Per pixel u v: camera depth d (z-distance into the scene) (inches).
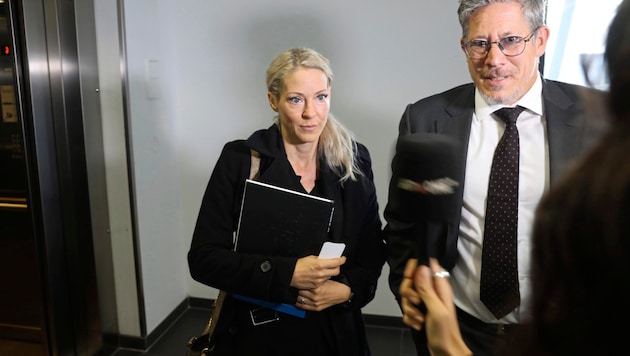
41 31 79.0
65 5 81.7
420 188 38.0
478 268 48.6
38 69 78.7
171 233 106.8
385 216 50.2
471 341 49.9
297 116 49.8
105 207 93.8
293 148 53.2
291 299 48.9
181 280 112.2
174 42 103.0
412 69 92.8
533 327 18.7
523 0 44.9
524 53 45.6
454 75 91.5
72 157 85.6
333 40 94.9
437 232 39.0
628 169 15.6
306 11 95.1
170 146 104.4
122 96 88.9
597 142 17.2
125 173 91.8
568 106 46.2
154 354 97.2
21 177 80.8
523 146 47.8
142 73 92.7
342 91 96.2
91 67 87.9
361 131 97.1
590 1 76.8
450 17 89.3
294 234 49.5
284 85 49.8
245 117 103.1
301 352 52.6
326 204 49.3
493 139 49.3
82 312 90.7
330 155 53.4
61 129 83.4
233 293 51.3
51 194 82.9
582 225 16.4
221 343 54.3
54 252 84.5
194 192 109.3
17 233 83.2
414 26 91.0
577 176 17.2
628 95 16.0
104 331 95.5
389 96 94.8
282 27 96.9
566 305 17.4
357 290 53.4
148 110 95.4
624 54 15.9
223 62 101.4
